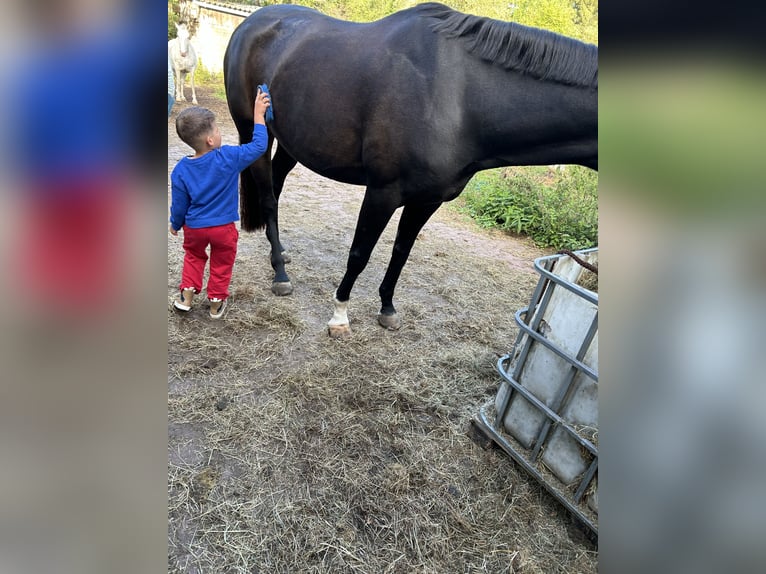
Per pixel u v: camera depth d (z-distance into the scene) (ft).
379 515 4.62
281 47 6.81
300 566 4.09
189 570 3.95
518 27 4.81
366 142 5.82
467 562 4.32
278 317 7.60
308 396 6.02
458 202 16.96
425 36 5.37
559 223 13.93
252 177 8.20
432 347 7.51
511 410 5.37
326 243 10.95
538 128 4.86
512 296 9.87
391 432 5.65
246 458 5.05
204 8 27.96
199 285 7.21
